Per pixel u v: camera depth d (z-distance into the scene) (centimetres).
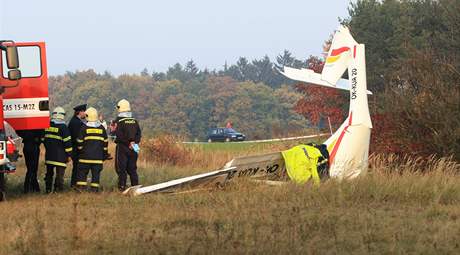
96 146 2897
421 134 3462
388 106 3622
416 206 2239
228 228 1773
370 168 3100
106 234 1727
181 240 1645
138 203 2388
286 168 2725
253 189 2556
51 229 1838
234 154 5131
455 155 3312
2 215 2155
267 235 1658
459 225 1814
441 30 8750
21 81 2930
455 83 3597
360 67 2977
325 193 2423
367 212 2070
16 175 3931
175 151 5253
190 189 2656
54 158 2986
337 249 1531
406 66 3809
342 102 9006
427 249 1515
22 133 3041
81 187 2894
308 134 6100
